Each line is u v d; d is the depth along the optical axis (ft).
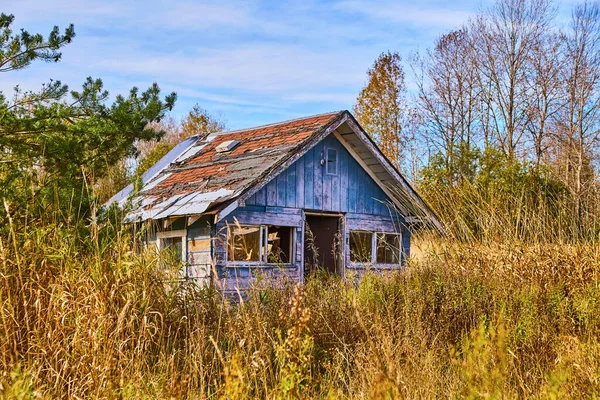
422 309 27.63
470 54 138.62
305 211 45.27
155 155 81.25
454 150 92.12
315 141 44.21
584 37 126.41
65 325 20.51
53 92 31.17
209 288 26.63
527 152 130.00
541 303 29.09
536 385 20.11
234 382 14.25
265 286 31.53
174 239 43.80
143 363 20.01
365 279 33.06
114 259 23.82
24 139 29.17
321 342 24.50
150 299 23.20
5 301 19.99
